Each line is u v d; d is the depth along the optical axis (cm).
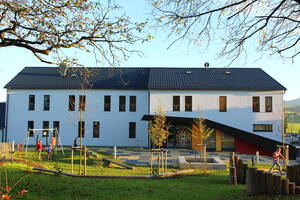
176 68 3916
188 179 1362
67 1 871
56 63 962
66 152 2462
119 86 3556
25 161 1842
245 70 3806
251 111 3312
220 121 3322
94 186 1064
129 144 3512
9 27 910
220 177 1454
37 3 873
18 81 3666
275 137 3266
